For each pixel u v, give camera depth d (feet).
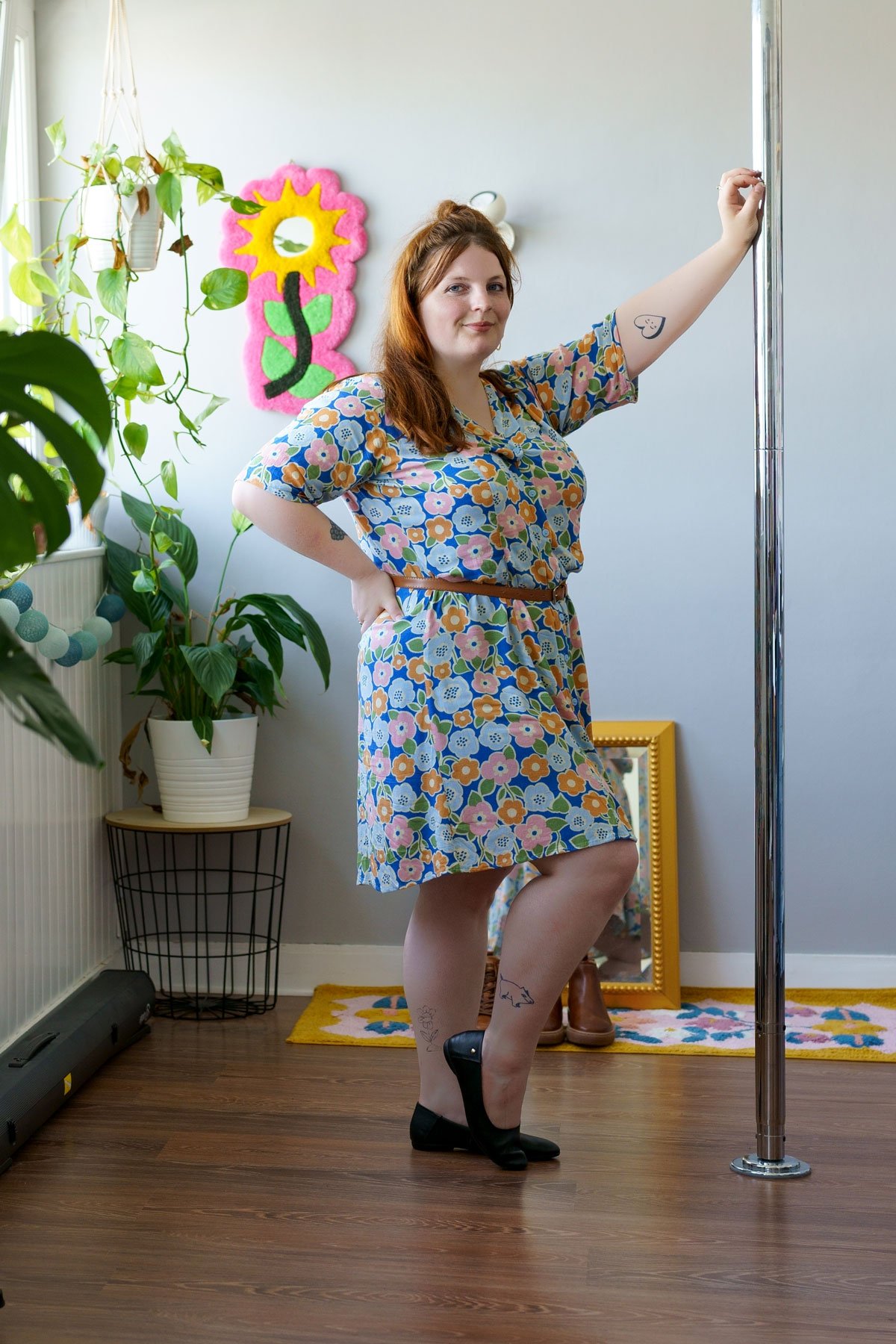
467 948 7.49
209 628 10.68
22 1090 7.57
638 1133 7.80
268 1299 5.93
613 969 10.29
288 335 10.46
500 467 6.86
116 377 10.07
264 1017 10.11
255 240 10.41
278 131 10.37
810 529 10.28
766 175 7.02
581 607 10.49
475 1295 5.95
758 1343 5.56
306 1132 7.84
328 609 10.63
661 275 10.20
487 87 10.19
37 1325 5.72
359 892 10.75
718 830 10.50
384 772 6.88
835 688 10.36
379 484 6.95
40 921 9.06
